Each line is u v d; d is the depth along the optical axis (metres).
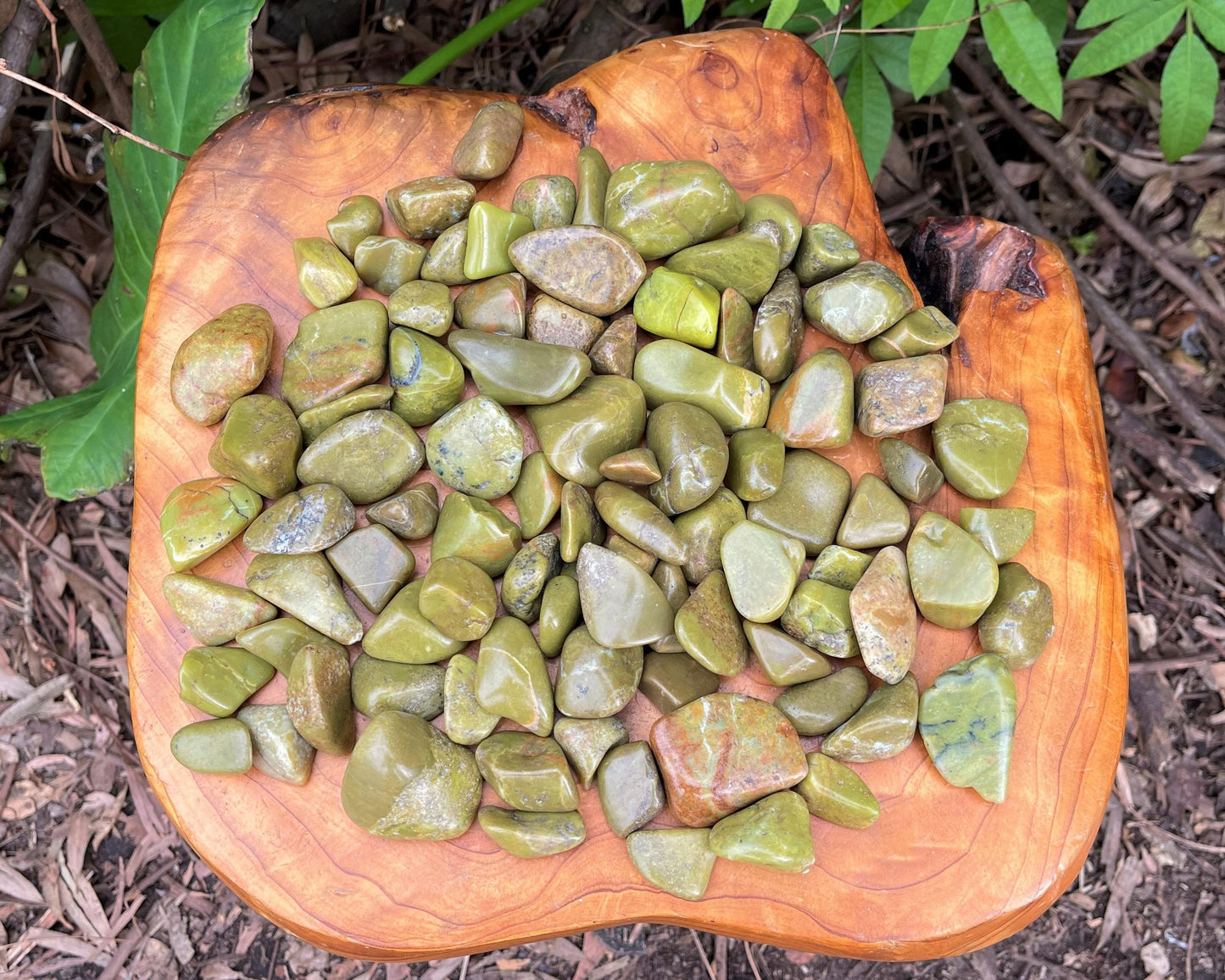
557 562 0.36
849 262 0.37
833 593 0.35
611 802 0.34
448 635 0.34
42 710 0.50
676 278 0.36
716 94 0.39
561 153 0.38
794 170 0.39
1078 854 0.34
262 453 0.35
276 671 0.35
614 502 0.35
